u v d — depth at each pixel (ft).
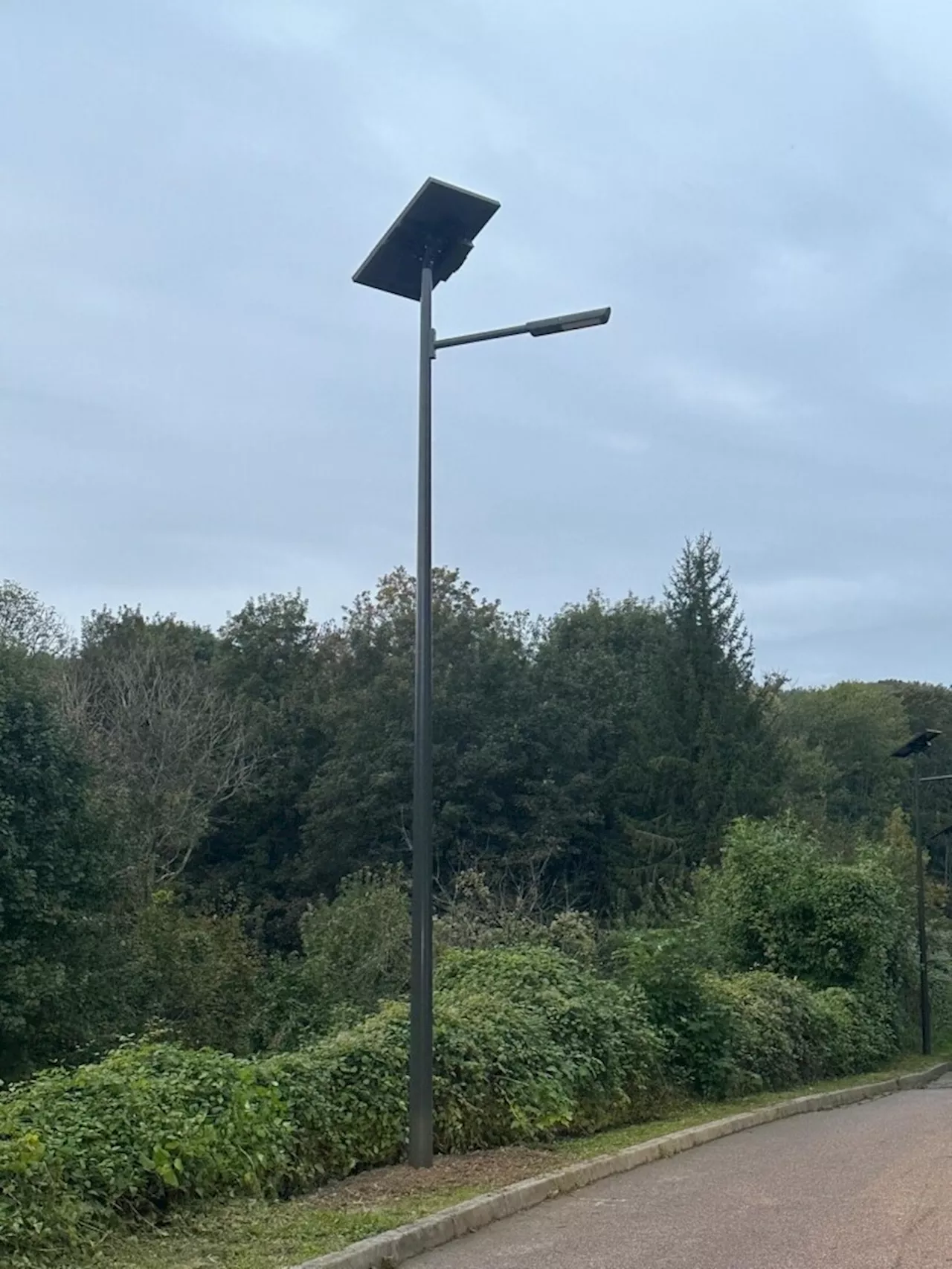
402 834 140.46
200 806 125.49
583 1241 23.17
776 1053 55.42
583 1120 36.76
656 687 146.51
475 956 43.73
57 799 79.15
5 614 126.72
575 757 148.87
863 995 74.43
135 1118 22.84
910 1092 63.26
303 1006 71.87
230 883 137.28
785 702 216.13
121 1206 21.44
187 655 146.82
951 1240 22.38
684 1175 30.94
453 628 150.41
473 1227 24.39
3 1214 18.71
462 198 31.78
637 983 47.88
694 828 136.36
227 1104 24.89
